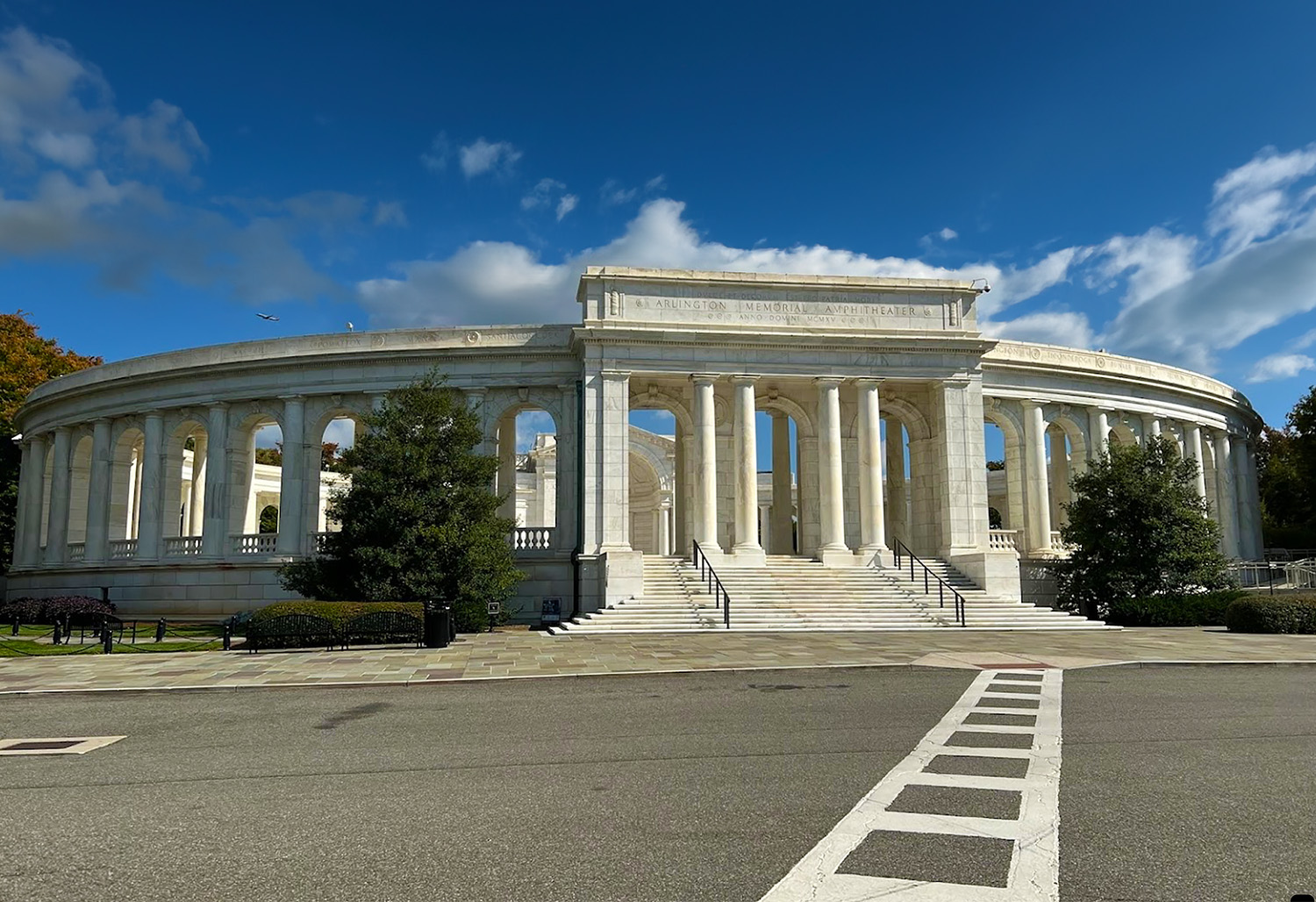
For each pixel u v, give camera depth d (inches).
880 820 354.3
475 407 1582.2
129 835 345.4
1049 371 1940.2
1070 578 1595.7
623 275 1648.6
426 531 1275.8
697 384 1633.9
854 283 1708.9
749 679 791.1
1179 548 1487.5
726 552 1824.6
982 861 304.7
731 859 307.9
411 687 765.3
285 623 1072.2
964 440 1674.5
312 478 1827.0
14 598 2169.0
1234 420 2378.2
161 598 1843.0
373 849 323.6
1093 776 428.1
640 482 2586.1
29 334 2642.7
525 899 271.4
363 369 1804.9
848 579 1513.3
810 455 1801.2
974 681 767.7
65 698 728.3
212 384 1873.8
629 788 410.9
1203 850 315.0
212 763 476.4
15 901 276.7
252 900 274.7
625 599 1396.4
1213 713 604.7
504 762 471.2
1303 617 1227.9
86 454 2178.9
